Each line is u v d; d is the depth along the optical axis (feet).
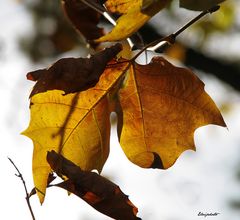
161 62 4.48
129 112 4.53
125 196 4.39
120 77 4.48
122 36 4.17
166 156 4.54
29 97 4.26
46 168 4.45
